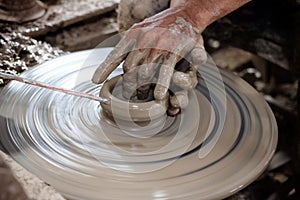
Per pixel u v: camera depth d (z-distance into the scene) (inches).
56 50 80.7
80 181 51.7
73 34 98.0
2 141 57.0
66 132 58.9
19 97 64.7
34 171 52.5
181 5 66.6
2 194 40.8
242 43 94.2
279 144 96.7
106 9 101.3
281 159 93.3
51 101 64.1
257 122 63.1
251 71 122.6
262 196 85.2
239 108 65.6
